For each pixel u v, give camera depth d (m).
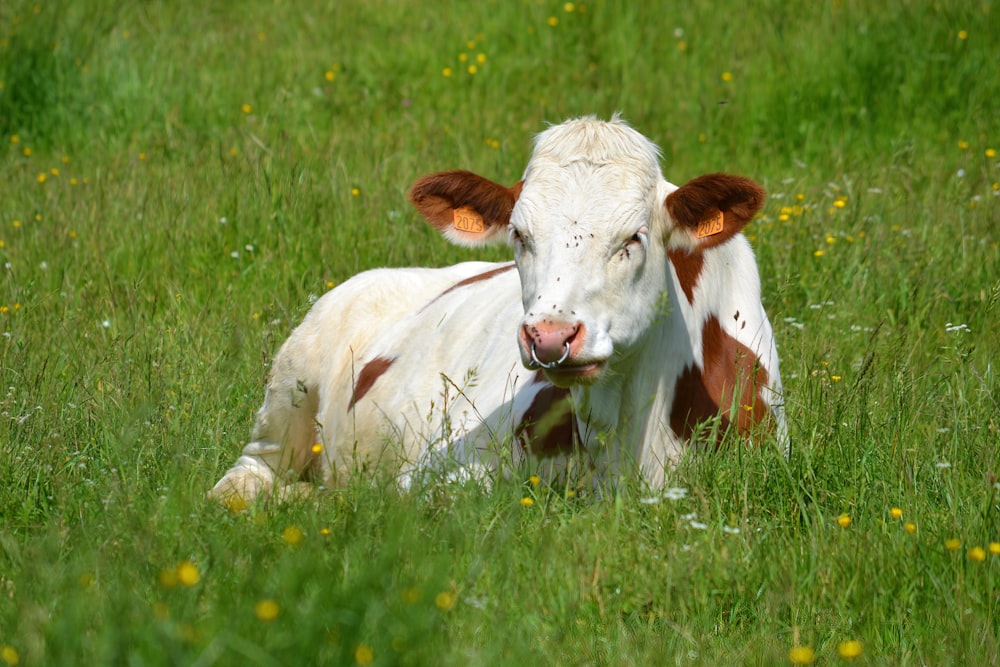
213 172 16.44
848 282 13.28
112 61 20.73
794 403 9.58
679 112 19.78
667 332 8.62
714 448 8.64
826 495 8.16
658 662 6.32
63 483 8.44
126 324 12.53
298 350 11.84
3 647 5.68
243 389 11.48
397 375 10.76
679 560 7.08
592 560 7.12
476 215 8.80
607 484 8.55
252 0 24.91
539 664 6.19
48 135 19.59
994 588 7.06
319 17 23.86
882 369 10.86
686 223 8.39
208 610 6.05
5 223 15.44
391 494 7.86
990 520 7.62
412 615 5.66
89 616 6.10
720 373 9.13
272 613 5.31
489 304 10.38
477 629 6.43
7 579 7.14
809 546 7.41
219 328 11.98
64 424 9.52
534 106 20.30
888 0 21.42
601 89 20.64
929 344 11.96
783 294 12.42
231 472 10.93
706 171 18.03
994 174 16.22
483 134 18.98
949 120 19.06
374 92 21.05
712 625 6.96
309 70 21.45
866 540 7.35
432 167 16.84
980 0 21.06
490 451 8.78
